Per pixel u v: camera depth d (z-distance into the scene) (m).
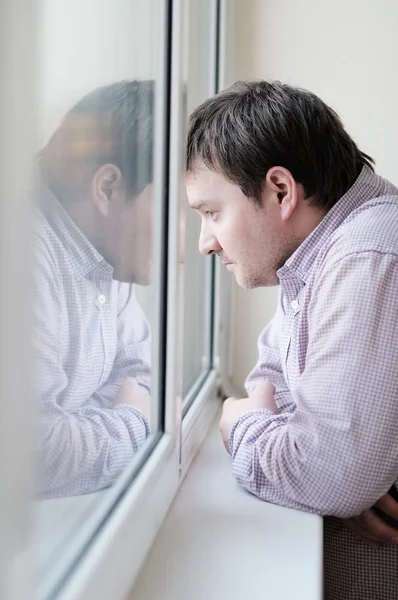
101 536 0.55
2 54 0.28
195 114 0.95
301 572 0.65
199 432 1.04
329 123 0.92
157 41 0.78
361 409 0.74
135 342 0.72
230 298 1.48
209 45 1.37
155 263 0.80
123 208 0.66
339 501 0.76
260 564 0.67
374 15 1.41
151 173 0.78
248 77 1.45
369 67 1.42
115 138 0.63
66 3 0.48
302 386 0.79
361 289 0.77
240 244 0.92
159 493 0.73
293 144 0.87
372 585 0.95
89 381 0.56
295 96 0.92
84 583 0.48
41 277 0.43
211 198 0.92
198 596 0.61
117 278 0.64
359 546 0.95
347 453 0.74
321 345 0.79
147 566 0.66
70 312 0.50
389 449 0.75
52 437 0.46
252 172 0.88
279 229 0.91
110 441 0.61
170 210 0.80
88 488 0.56
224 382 1.45
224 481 0.89
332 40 1.42
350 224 0.85
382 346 0.75
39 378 0.42
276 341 1.10
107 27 0.59
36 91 0.30
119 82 0.64
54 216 0.46
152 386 0.79
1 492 0.31
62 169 0.48
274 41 1.44
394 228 0.82
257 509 0.80
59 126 0.47
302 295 0.91
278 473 0.79
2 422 0.30
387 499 0.85
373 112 1.43
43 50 0.42
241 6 1.44
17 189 0.29
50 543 0.46
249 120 0.88
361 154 1.01
